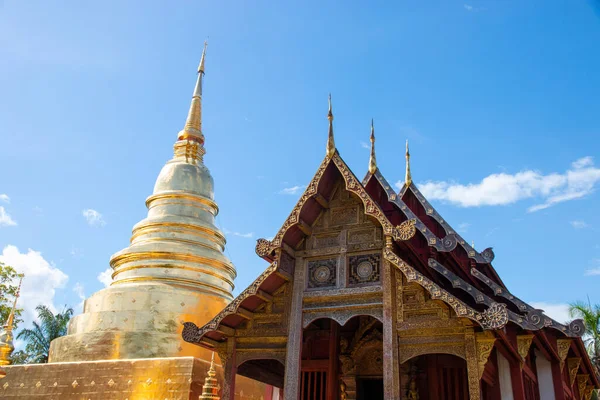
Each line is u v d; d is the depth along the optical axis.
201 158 30.17
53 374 19.47
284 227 15.44
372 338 17.67
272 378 18.86
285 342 15.37
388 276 14.74
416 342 13.96
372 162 17.50
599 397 40.66
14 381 19.80
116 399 18.28
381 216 14.73
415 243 15.80
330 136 15.95
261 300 15.74
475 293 14.34
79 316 22.84
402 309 14.35
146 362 18.67
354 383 17.56
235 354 15.80
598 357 41.25
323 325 18.69
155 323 21.86
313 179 15.61
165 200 27.31
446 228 18.22
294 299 15.52
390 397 13.52
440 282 16.17
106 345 21.28
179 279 24.31
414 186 20.20
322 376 17.86
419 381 17.19
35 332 45.84
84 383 18.95
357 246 15.55
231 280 26.48
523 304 15.55
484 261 17.16
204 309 23.02
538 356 18.70
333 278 15.47
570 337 15.37
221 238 27.53
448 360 17.22
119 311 22.17
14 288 38.50
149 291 22.58
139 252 24.86
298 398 14.45
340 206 16.28
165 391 17.98
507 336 14.65
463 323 13.46
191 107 31.33
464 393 16.62
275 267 15.12
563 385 18.62
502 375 15.30
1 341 18.89
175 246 25.19
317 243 16.06
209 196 28.36
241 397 20.38
